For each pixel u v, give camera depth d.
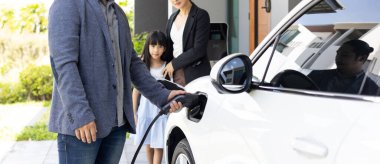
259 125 2.75
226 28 8.48
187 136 3.76
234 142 2.98
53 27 2.91
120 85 3.14
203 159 3.43
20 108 11.98
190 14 5.66
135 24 10.98
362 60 2.48
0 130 9.21
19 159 7.07
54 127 2.99
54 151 7.51
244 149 2.85
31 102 12.88
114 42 3.10
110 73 3.05
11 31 13.74
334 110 2.34
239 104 3.08
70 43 2.88
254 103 2.93
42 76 13.03
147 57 5.61
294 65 2.89
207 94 3.57
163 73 5.60
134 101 5.43
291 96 2.69
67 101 2.85
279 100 2.74
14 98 12.95
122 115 3.16
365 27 2.58
